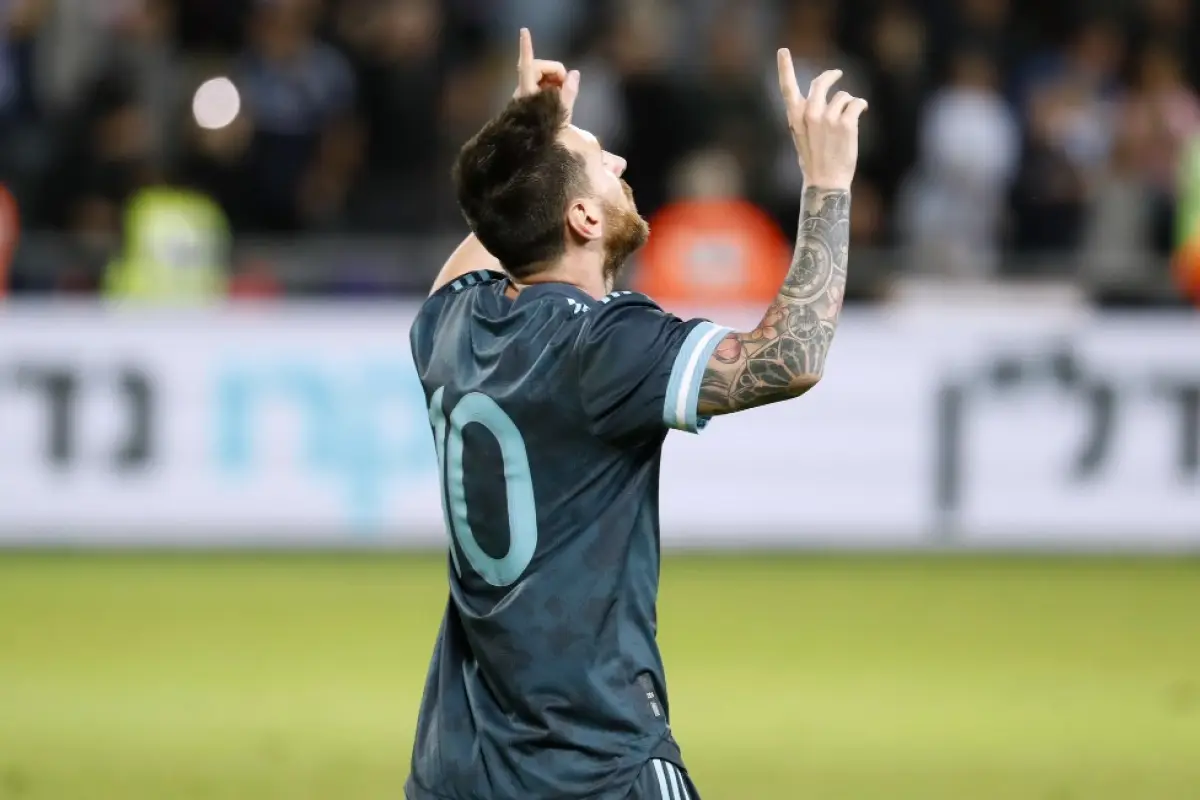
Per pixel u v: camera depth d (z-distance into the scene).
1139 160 53.12
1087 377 45.91
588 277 13.48
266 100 52.28
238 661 32.72
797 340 12.41
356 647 33.97
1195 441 45.88
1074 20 58.78
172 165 54.47
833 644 34.56
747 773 24.91
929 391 46.03
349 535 45.62
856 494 46.12
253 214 51.88
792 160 52.66
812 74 53.66
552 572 12.88
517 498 12.95
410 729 27.55
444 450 13.42
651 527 13.15
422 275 47.84
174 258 47.84
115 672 31.77
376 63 53.75
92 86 49.78
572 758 12.80
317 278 47.75
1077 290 47.16
